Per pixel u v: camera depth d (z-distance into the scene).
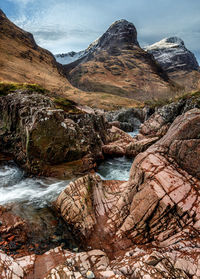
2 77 57.38
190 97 28.41
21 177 11.99
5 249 5.55
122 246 5.64
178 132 7.30
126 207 6.77
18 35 113.75
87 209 6.89
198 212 5.46
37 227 6.89
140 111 53.38
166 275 3.95
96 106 69.50
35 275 4.38
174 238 5.21
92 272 4.24
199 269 4.02
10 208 8.20
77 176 12.42
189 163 6.58
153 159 7.18
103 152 18.69
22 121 13.80
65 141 12.36
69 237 6.45
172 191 5.97
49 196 9.69
